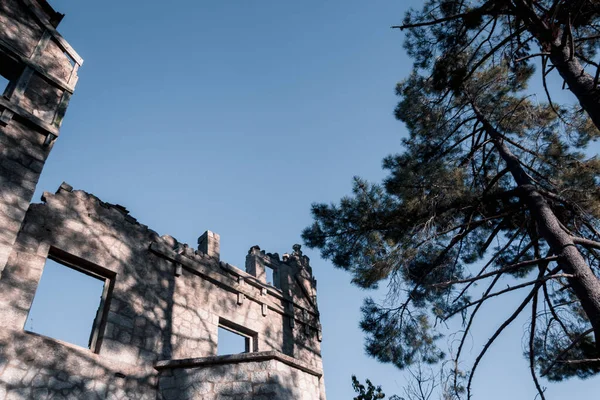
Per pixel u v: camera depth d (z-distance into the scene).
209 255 13.51
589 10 10.30
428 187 11.43
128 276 10.73
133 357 9.77
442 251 11.14
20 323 8.29
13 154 9.20
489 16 11.60
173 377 9.63
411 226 11.17
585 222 10.52
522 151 12.18
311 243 12.39
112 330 9.73
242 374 9.23
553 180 10.99
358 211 11.89
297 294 15.89
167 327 10.91
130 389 9.28
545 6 11.33
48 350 8.48
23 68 10.06
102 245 10.55
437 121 12.95
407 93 13.91
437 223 11.26
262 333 13.52
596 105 9.47
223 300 12.94
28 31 10.53
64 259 9.84
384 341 11.78
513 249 12.95
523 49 12.20
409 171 11.73
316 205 12.53
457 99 13.01
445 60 11.27
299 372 9.77
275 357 9.33
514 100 12.18
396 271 10.93
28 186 9.15
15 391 7.70
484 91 12.42
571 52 9.80
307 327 15.28
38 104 10.08
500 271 8.37
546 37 9.95
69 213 10.27
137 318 10.37
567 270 8.68
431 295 11.95
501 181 12.88
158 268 11.61
